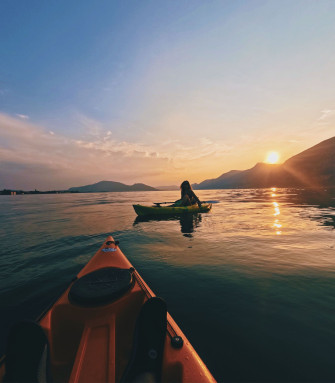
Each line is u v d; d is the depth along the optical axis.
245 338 2.25
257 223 9.47
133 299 2.18
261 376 1.78
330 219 9.88
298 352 2.04
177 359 1.45
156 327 1.54
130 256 5.30
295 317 2.61
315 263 4.38
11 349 1.21
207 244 6.18
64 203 30.14
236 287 3.44
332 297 3.05
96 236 7.67
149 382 1.33
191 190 14.95
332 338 2.23
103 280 2.30
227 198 31.98
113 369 1.41
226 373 1.82
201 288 3.45
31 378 1.23
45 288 3.63
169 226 9.52
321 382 1.71
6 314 2.89
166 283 3.67
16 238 7.43
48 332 1.77
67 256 5.39
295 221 9.64
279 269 4.12
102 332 1.76
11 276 4.14
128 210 18.22
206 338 2.27
